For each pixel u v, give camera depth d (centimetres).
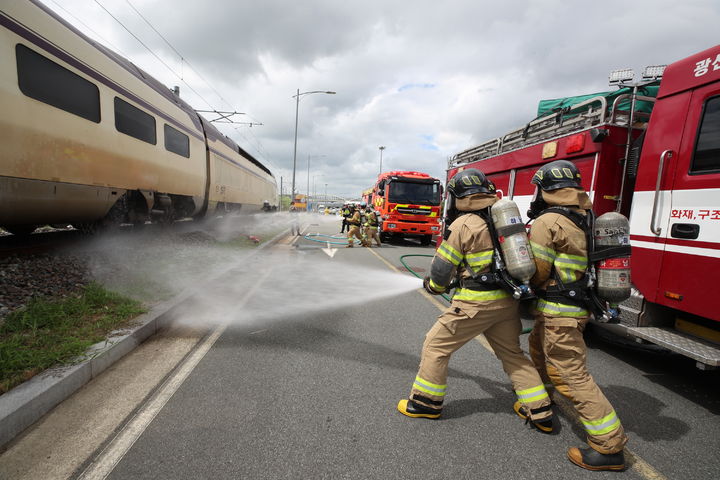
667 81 339
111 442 224
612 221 222
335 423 251
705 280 291
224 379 309
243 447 223
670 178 324
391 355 369
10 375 259
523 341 427
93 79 620
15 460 206
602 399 217
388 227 1434
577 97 525
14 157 475
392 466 212
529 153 521
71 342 316
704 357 275
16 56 476
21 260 529
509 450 230
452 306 249
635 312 347
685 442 243
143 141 777
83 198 605
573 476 209
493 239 234
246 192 1814
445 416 265
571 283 226
